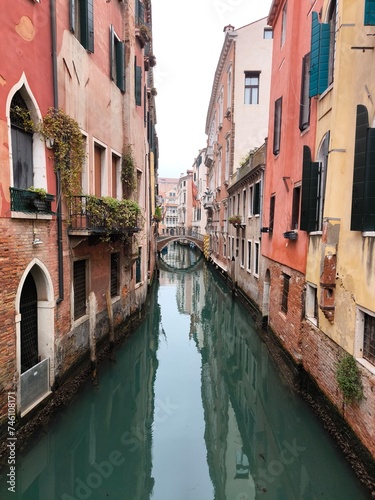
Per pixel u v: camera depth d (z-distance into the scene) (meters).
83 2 8.06
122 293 11.16
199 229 49.06
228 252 22.42
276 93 11.23
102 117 9.28
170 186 96.94
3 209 5.23
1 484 4.94
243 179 16.58
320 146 7.29
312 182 7.32
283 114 10.05
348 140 5.97
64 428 6.63
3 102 5.29
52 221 6.66
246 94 21.75
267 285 12.16
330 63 7.07
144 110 14.21
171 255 47.56
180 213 68.12
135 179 11.83
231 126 21.91
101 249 9.34
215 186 30.09
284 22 10.65
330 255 6.20
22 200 5.67
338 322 6.02
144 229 14.30
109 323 9.24
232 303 17.97
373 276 4.91
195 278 27.09
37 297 6.57
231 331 14.05
